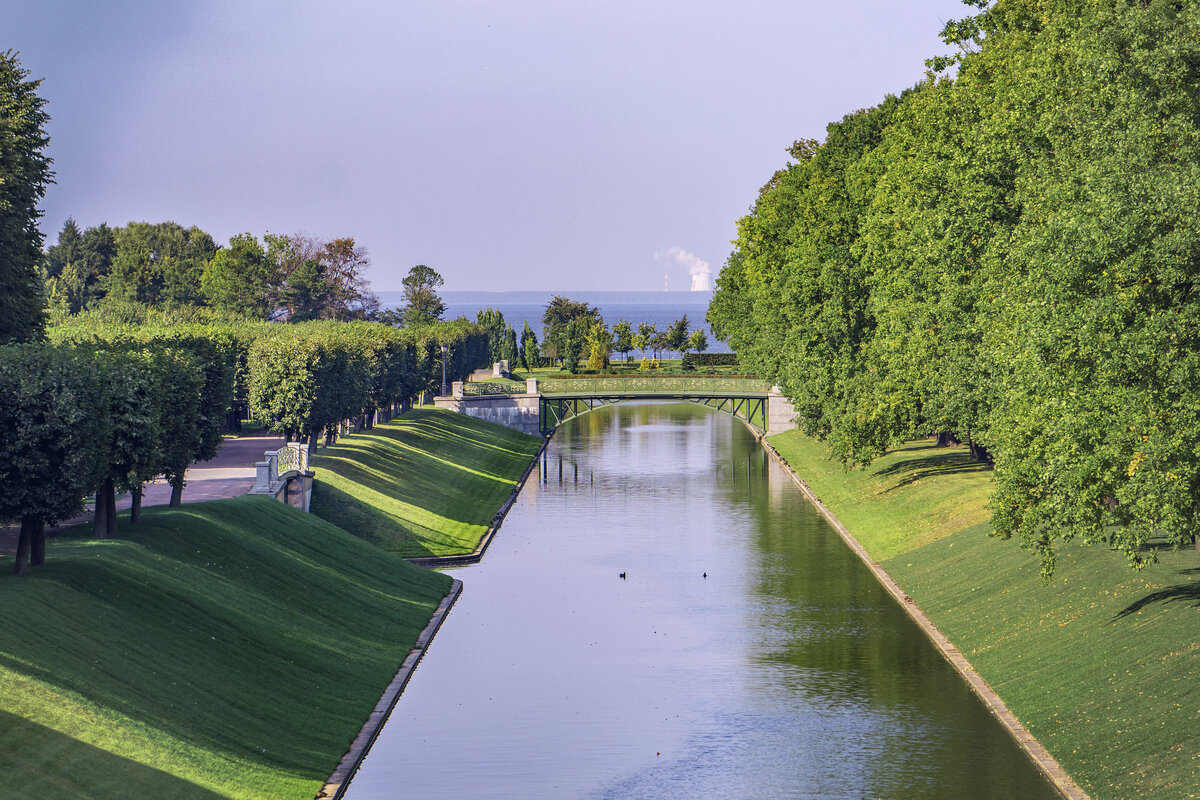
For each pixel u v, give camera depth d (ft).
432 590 209.46
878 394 247.91
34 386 126.72
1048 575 139.95
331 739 131.95
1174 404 113.39
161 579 147.23
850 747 136.05
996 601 178.91
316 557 193.98
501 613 199.52
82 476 129.90
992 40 213.66
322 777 121.39
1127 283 117.29
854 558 241.35
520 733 142.20
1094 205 117.29
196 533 171.22
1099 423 120.67
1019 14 198.90
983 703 148.97
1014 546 196.85
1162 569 159.33
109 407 144.25
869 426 251.80
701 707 151.43
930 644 176.55
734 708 150.92
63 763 101.45
